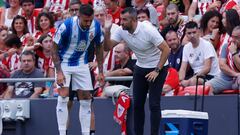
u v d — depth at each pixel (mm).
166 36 23312
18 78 23500
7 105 23500
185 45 23094
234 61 21953
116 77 22484
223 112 21688
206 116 20594
